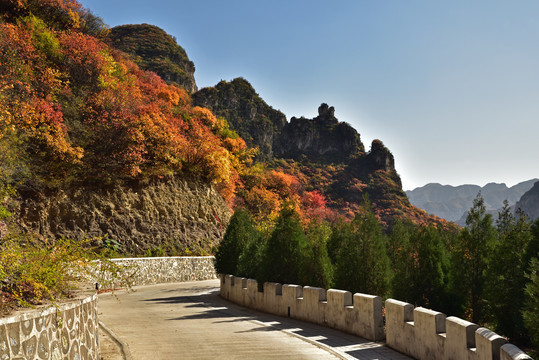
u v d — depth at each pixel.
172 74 117.56
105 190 33.66
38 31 38.16
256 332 11.23
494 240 10.01
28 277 5.71
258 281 15.96
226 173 44.78
